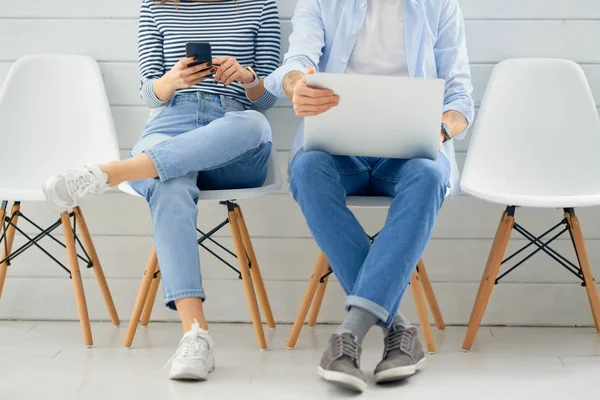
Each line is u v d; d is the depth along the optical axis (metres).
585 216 2.49
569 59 2.46
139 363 2.00
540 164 2.38
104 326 2.45
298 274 2.53
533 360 2.04
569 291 2.50
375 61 2.15
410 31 2.12
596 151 2.36
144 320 2.41
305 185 1.81
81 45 2.51
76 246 2.53
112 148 2.39
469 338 2.15
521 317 2.51
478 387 1.78
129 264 2.54
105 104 2.43
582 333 2.40
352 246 1.79
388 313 1.72
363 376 1.69
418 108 1.75
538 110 2.40
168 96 2.20
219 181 2.13
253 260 2.33
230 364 1.99
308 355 2.09
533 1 2.45
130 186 2.03
